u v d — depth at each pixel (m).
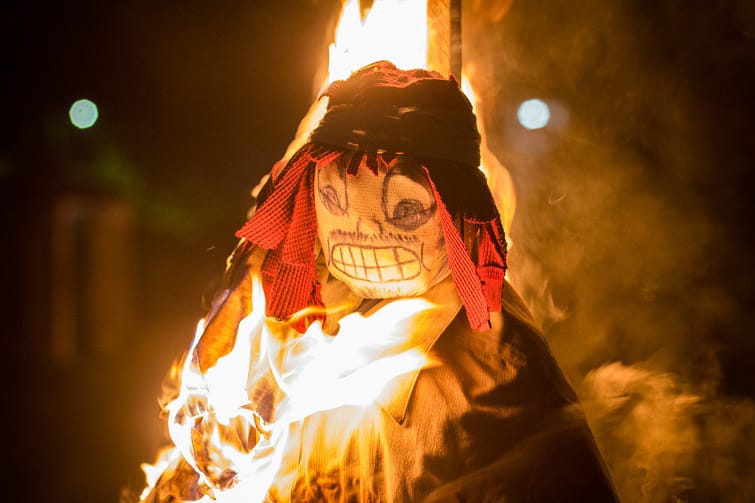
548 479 1.41
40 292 6.46
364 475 1.49
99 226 6.77
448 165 1.40
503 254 1.45
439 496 1.44
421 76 1.47
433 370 1.47
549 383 1.48
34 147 6.89
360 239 1.42
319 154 1.42
